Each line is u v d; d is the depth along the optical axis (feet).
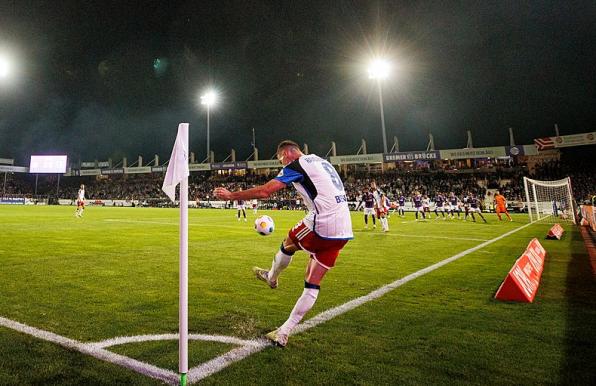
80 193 67.36
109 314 11.64
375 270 19.31
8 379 7.52
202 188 165.58
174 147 8.05
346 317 11.58
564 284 16.24
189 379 7.57
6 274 17.26
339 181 10.59
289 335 10.05
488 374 7.88
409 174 139.13
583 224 50.44
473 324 11.00
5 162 174.40
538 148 106.01
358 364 8.34
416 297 13.98
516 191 112.68
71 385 7.33
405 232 42.50
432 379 7.65
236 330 10.43
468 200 64.34
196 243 30.12
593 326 10.83
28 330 10.17
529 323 11.10
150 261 21.33
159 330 10.32
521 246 29.27
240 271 18.79
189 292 14.53
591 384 7.45
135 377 7.68
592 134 99.66
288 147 10.71
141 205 152.15
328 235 9.78
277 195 144.25
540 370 8.05
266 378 7.66
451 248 28.14
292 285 15.83
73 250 25.12
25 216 63.67
